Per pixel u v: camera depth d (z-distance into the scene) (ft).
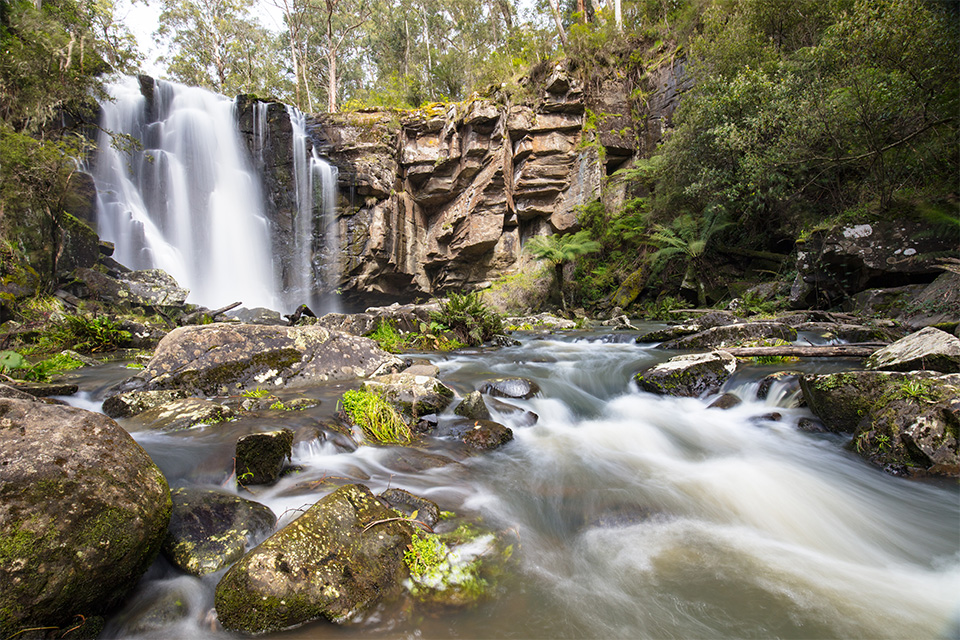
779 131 35.86
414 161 71.56
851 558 8.21
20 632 4.96
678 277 54.80
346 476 10.21
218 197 65.41
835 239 29.91
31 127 38.32
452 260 75.36
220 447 10.52
